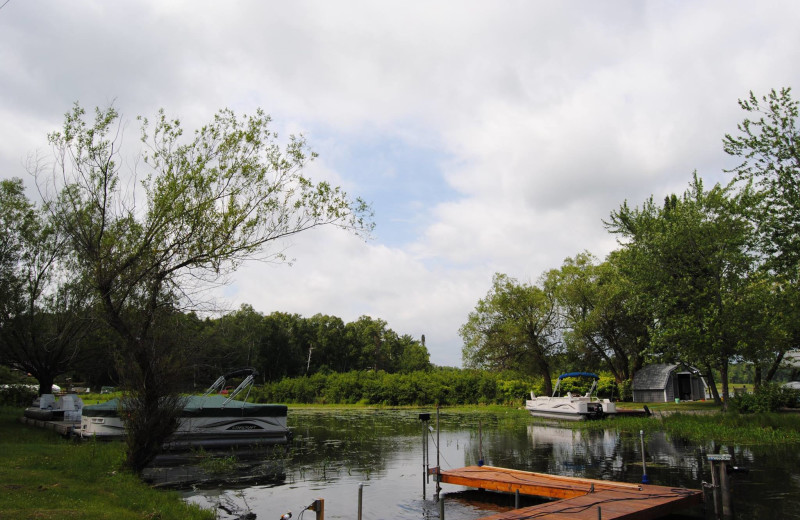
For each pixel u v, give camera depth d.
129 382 12.68
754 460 14.93
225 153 13.69
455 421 31.41
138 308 12.78
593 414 30.56
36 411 25.03
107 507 8.90
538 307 45.47
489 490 12.29
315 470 15.09
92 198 13.12
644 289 28.41
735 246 25.64
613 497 9.73
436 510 10.52
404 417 35.69
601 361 49.44
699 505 10.25
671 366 43.12
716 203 26.88
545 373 45.44
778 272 24.31
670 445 18.75
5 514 7.71
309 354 95.50
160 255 12.95
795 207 22.91
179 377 12.91
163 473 14.81
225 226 13.20
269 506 10.92
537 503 11.09
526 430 25.69
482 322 46.56
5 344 26.56
